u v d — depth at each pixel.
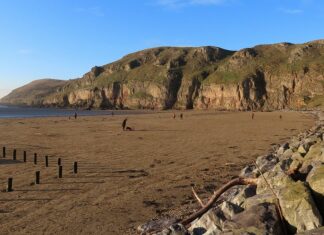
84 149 39.44
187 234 10.09
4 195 20.62
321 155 12.17
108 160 32.19
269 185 10.73
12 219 16.62
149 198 19.50
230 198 13.31
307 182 9.08
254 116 121.69
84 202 19.12
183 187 21.61
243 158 32.28
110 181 23.83
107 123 82.75
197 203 17.92
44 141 46.94
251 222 8.30
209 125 77.50
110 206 18.28
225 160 31.33
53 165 29.88
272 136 52.50
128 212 17.27
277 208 8.72
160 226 14.48
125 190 21.41
